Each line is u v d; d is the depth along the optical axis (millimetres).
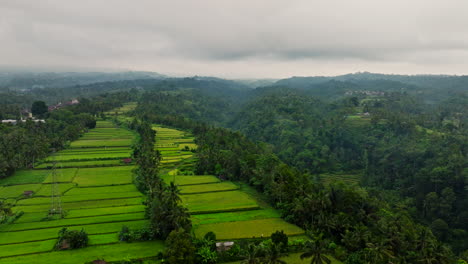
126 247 78438
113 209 102625
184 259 67500
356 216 95312
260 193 124312
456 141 184750
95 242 80375
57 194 115500
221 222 94125
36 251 75625
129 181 130625
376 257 71125
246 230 88438
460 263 82125
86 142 192125
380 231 85688
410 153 181250
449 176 143125
